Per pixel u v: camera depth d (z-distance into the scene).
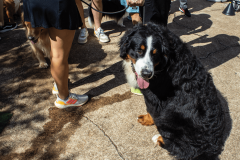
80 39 3.82
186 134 1.98
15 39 3.93
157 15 2.64
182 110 1.96
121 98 2.81
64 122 2.46
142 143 2.25
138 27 2.04
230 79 3.12
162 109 2.12
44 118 2.51
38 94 2.82
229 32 4.34
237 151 2.15
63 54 2.09
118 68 3.34
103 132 2.36
